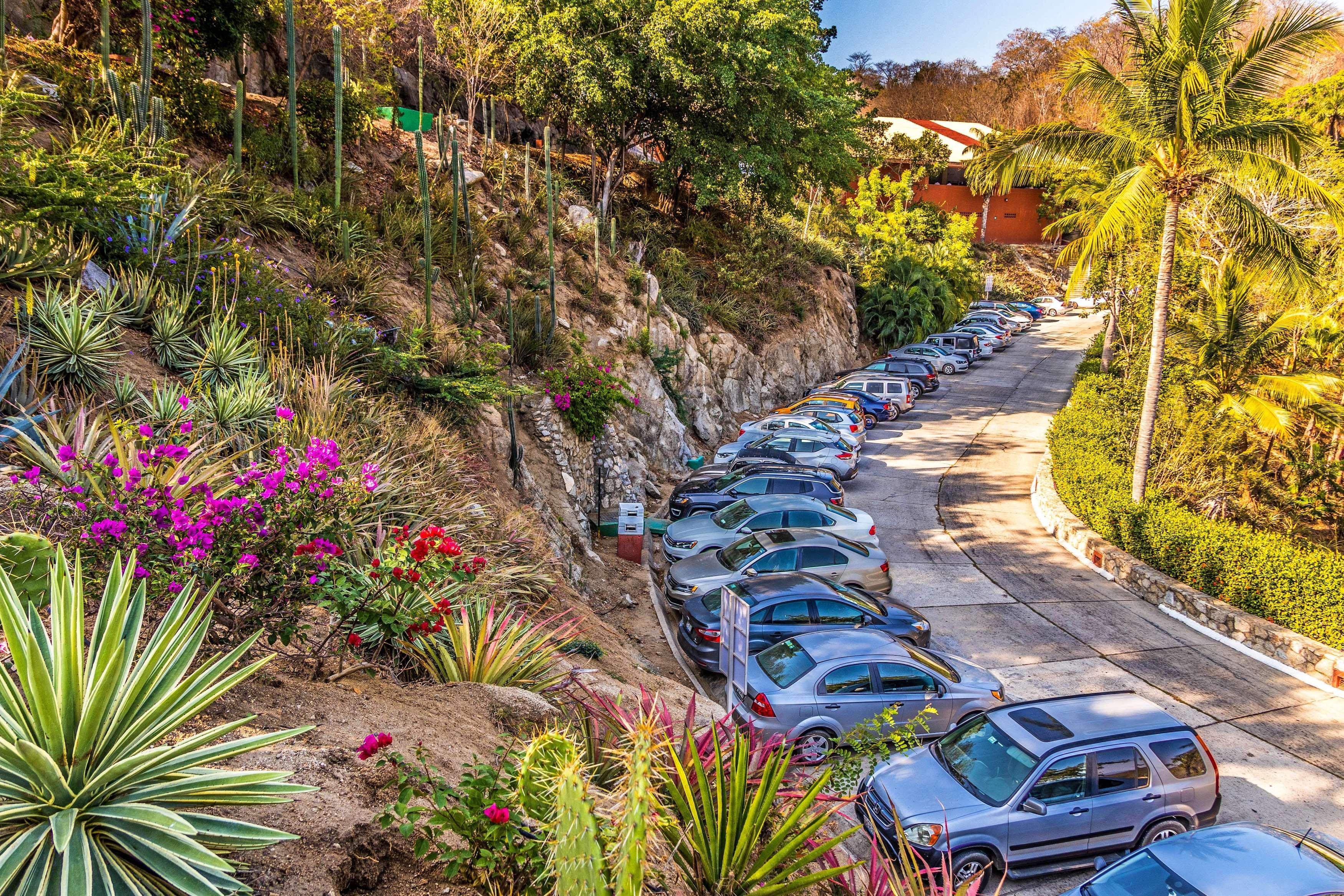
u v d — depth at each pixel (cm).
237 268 1054
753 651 1081
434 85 2855
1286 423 2038
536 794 353
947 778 777
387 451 967
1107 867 609
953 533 1864
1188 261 2320
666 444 2192
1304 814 877
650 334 2327
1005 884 746
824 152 3425
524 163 2556
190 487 495
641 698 434
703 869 415
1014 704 846
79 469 462
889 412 3022
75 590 315
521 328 1791
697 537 1470
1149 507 1642
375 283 1452
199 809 350
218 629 502
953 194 7250
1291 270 1633
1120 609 1461
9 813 272
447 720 540
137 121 1127
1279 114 2208
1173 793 766
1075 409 2555
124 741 305
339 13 2005
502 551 1002
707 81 2492
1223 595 1407
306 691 504
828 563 1316
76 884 262
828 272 3962
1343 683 1170
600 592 1389
